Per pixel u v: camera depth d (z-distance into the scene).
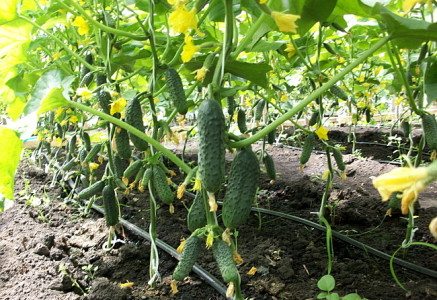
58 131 1.57
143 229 1.31
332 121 3.91
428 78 0.81
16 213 1.43
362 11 0.83
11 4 0.86
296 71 2.15
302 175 1.86
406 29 0.59
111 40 0.94
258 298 0.92
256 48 1.04
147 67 1.20
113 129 0.86
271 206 1.46
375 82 2.11
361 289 0.94
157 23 1.27
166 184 0.80
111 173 0.95
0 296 0.93
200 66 0.89
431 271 0.98
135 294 0.96
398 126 2.79
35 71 1.29
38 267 1.04
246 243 1.18
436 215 1.27
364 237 1.18
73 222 1.36
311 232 1.23
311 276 1.00
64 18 1.14
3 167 0.71
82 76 1.09
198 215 0.61
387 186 0.37
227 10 0.58
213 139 0.52
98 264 1.09
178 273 0.58
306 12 0.77
